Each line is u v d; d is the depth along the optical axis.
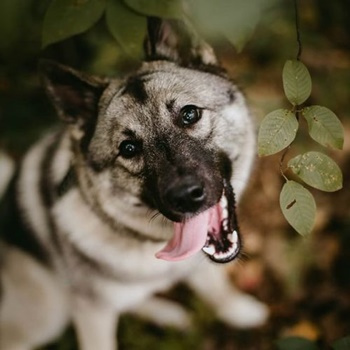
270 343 0.85
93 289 0.75
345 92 1.01
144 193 0.61
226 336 0.87
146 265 0.71
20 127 0.96
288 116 0.43
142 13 0.51
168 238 0.68
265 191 0.97
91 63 0.96
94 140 0.63
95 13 0.51
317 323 0.84
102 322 0.78
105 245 0.70
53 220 0.72
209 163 0.58
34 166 0.76
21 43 0.87
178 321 0.87
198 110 0.60
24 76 0.99
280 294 0.89
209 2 0.35
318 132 0.44
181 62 0.65
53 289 0.79
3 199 0.79
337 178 0.44
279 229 0.94
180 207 0.55
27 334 0.84
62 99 0.64
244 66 1.05
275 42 1.04
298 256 0.89
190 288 0.92
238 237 0.61
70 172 0.67
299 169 0.44
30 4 0.78
